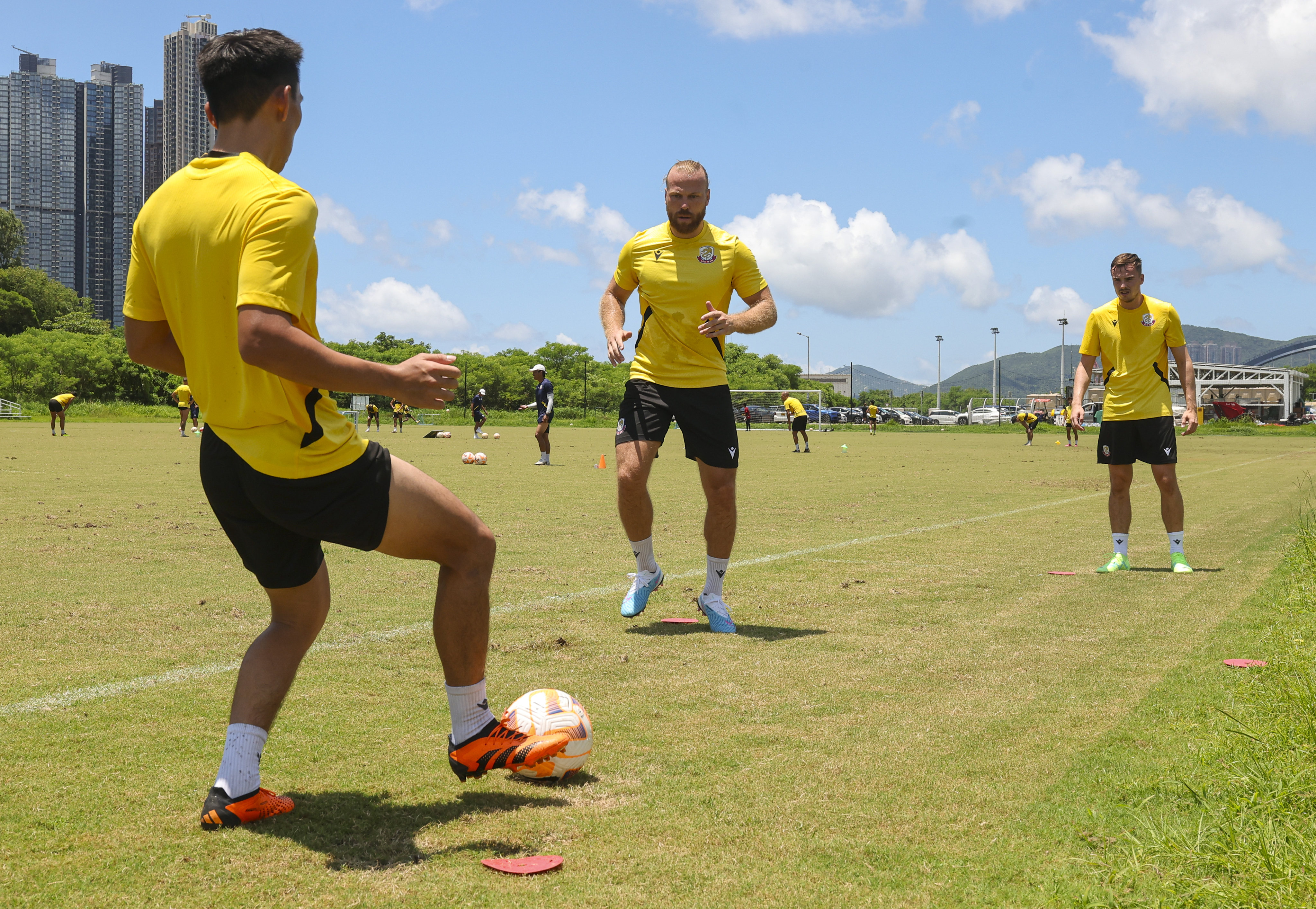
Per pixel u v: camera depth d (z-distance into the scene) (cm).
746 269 512
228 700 348
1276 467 1969
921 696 361
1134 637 459
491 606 541
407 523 251
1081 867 213
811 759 291
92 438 2869
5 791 260
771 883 209
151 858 221
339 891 205
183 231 231
